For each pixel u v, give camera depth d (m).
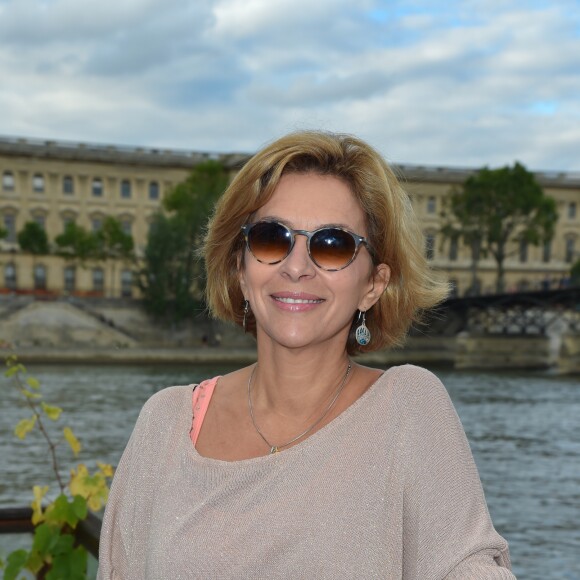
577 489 22.64
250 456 2.07
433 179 98.94
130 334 69.38
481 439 31.47
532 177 78.75
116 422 33.06
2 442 27.17
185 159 94.31
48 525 3.62
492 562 1.75
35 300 68.50
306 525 1.84
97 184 92.19
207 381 2.28
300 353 2.09
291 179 2.14
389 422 1.92
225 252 2.32
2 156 88.62
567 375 64.75
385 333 2.29
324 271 2.07
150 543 2.00
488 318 77.75
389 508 1.85
